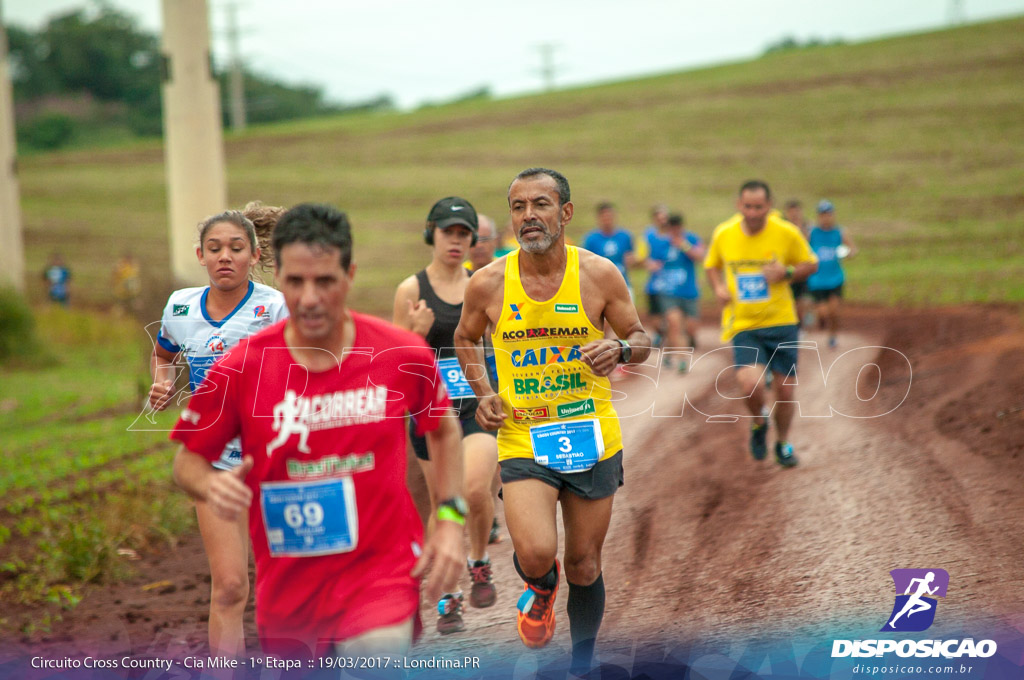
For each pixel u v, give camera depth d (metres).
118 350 50.75
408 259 77.50
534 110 143.62
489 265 11.65
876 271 54.62
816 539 14.27
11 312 46.84
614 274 11.23
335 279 7.82
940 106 111.12
